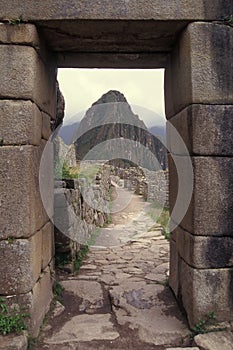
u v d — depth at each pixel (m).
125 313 3.38
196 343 2.76
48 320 3.24
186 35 2.91
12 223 2.76
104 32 3.06
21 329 2.75
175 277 3.65
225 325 2.91
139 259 5.59
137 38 3.22
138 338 2.94
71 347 2.80
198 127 2.87
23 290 2.78
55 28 2.96
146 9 2.81
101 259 5.63
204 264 2.91
